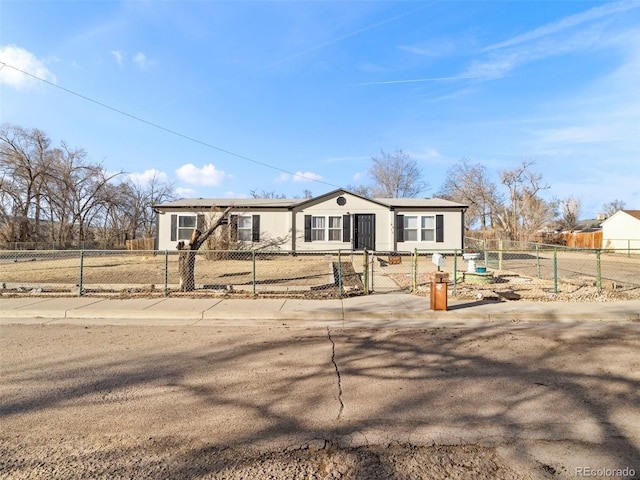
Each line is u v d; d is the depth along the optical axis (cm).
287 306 923
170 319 840
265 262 1988
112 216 5456
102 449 303
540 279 1400
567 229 5316
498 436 324
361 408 379
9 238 3856
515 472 273
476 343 635
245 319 840
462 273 1337
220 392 420
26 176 4250
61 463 284
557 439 320
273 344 627
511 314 847
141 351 582
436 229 2259
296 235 2275
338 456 294
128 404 388
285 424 345
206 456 293
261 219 2284
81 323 796
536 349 599
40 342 635
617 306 927
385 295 1078
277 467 279
